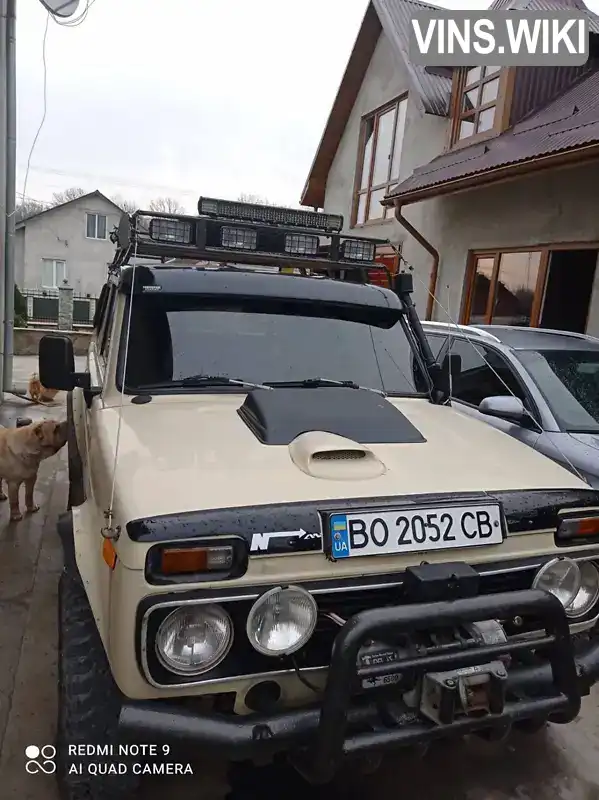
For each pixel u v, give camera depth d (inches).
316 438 87.0
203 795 94.3
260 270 131.5
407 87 476.7
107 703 76.6
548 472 93.3
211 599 68.4
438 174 369.1
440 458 91.7
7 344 379.9
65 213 1690.5
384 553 74.2
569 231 315.3
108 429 94.7
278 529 71.1
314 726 69.4
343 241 138.6
